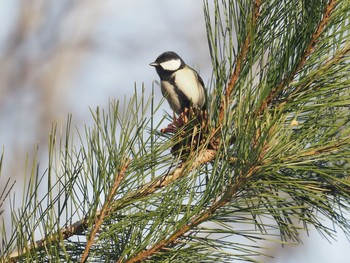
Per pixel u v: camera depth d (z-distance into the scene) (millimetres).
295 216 6133
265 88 6031
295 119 5672
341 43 6078
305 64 6113
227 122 5891
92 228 5266
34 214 5164
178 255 5324
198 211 5355
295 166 5492
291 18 6156
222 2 6312
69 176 5316
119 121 5387
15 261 5238
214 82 6453
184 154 5996
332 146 5602
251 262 5484
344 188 6117
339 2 6004
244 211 5414
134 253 5254
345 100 5945
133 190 5477
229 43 6305
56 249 5137
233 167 5492
